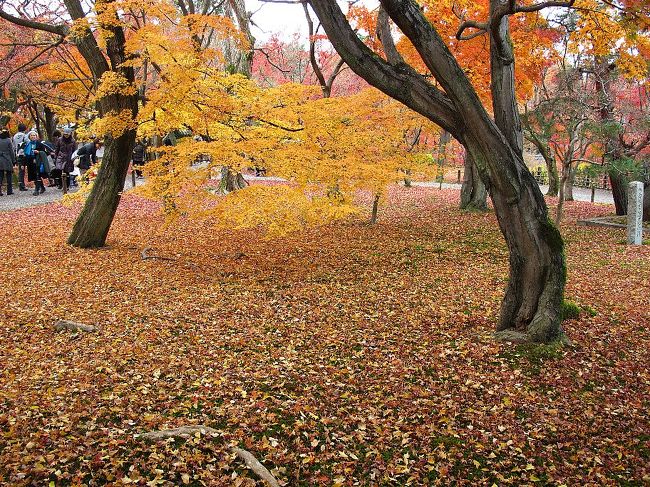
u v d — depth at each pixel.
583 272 10.61
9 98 19.31
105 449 4.28
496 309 8.24
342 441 4.70
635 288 9.39
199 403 5.26
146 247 12.04
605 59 13.16
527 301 6.75
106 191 11.84
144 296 8.79
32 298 8.29
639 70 10.00
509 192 6.38
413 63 13.65
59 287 8.95
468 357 6.45
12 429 4.40
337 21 6.00
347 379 5.96
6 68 15.30
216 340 7.03
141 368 6.02
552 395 5.59
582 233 15.07
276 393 5.56
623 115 14.22
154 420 4.82
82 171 18.70
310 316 8.10
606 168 12.91
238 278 10.22
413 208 20.94
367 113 12.60
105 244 12.34
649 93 15.05
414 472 4.29
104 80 9.73
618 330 7.30
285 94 9.45
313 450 4.55
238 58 17.55
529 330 6.68
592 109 11.63
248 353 6.64
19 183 19.73
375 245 13.49
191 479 4.02
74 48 17.75
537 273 6.61
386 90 6.27
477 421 5.07
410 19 5.84
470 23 6.57
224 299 8.82
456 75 5.97
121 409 5.00
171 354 6.47
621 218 16.89
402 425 4.98
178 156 9.58
